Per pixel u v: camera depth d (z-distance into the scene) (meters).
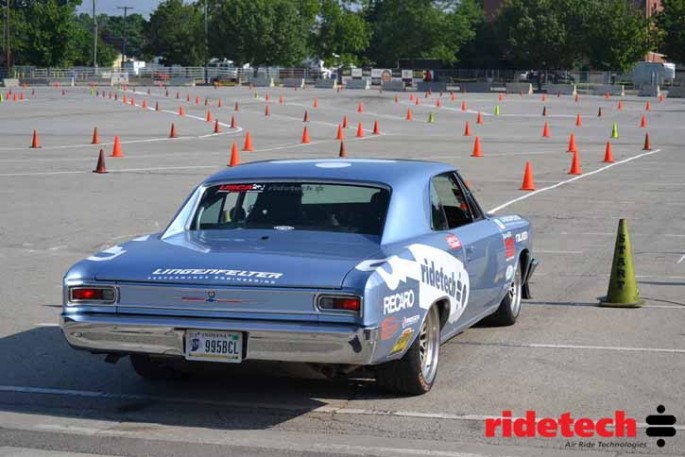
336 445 5.85
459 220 7.86
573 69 102.19
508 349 8.28
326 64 128.62
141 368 7.15
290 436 6.03
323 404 6.71
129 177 22.42
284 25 120.50
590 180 22.77
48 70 107.94
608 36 97.12
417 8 120.62
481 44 117.62
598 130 40.56
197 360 6.05
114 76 105.88
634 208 18.08
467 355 8.07
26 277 11.56
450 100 66.38
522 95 77.50
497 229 8.39
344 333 5.80
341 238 6.67
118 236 14.51
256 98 66.81
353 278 5.89
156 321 6.07
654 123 45.31
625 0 101.56
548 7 99.75
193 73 110.25
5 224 15.66
